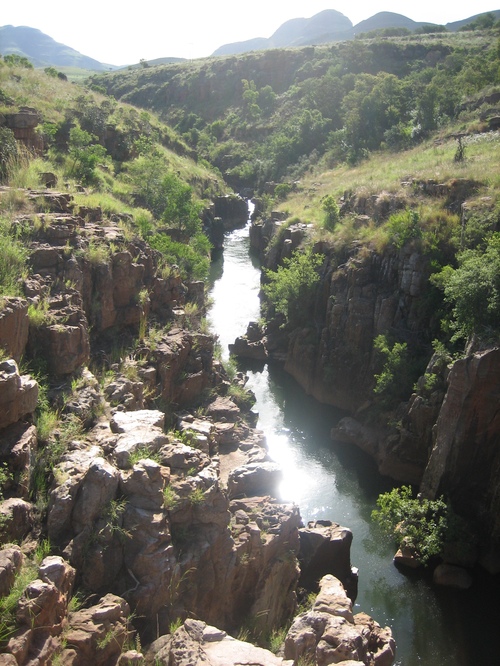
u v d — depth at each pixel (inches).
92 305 676.1
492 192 1172.5
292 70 4690.0
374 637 463.5
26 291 581.6
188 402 737.0
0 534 366.3
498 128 1860.2
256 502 527.2
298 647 397.4
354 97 2893.7
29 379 465.7
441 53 3941.9
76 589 375.6
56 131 1496.1
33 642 313.9
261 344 1409.9
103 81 5989.2
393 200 1368.1
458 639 691.4
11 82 1825.8
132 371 639.8
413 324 1103.0
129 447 453.1
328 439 1095.6
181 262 1131.9
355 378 1184.2
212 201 2610.7
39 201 760.3
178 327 800.3
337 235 1386.6
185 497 429.4
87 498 400.8
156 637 383.6
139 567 392.8
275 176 3253.0
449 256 1105.4
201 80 4960.6
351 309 1184.2
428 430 933.8
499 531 786.2
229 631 446.6
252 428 743.7
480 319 837.8
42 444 462.3
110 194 1386.6
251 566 468.1
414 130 2327.8
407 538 800.9
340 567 647.1
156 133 2524.6
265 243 2118.6
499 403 783.7
